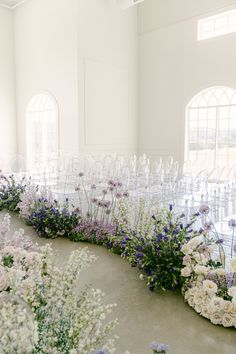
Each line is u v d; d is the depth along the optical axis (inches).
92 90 301.9
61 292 40.7
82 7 288.8
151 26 329.1
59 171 243.3
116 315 84.7
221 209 178.1
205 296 84.8
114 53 319.3
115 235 136.5
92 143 304.8
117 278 107.6
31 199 180.1
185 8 300.4
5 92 359.3
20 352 30.1
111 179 168.4
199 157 311.1
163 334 76.9
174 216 150.4
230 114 287.7
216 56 283.0
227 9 273.6
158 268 98.4
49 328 37.0
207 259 95.3
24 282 41.3
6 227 88.0
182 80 309.6
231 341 74.6
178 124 316.5
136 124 350.6
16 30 354.3
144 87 342.6
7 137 365.1
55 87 313.3
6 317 32.3
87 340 37.4
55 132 328.8
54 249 135.1
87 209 180.7
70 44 293.1
